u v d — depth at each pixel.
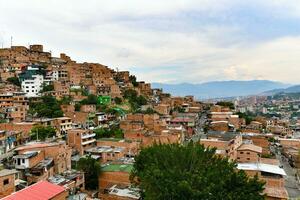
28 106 123.06
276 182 63.44
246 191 35.28
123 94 169.25
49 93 141.50
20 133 87.44
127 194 56.97
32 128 91.06
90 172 65.69
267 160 83.25
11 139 80.31
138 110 146.88
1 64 167.50
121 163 73.12
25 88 147.12
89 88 158.25
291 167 96.25
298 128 180.38
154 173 38.03
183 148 45.22
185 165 42.81
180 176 37.06
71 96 143.62
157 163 43.06
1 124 90.62
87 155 78.25
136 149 89.62
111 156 83.56
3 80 151.62
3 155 66.81
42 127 93.19
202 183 35.56
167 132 96.81
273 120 184.12
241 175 37.12
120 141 90.56
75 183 60.03
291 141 120.75
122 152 84.81
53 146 64.56
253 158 82.19
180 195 34.06
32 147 63.97
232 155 81.12
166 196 34.56
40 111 116.75
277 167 71.31
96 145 91.88
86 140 89.12
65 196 40.94
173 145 47.50
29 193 37.53
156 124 113.56
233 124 127.50
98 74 188.38
